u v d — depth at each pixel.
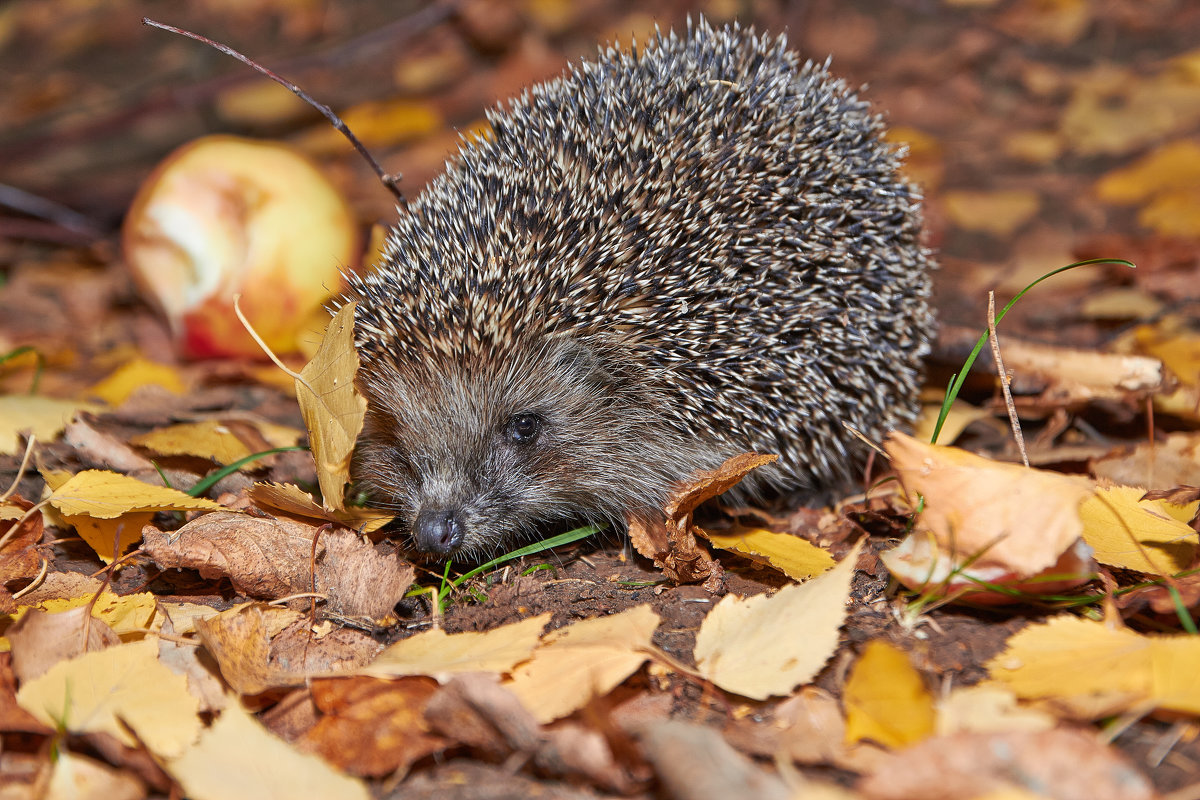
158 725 0.73
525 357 0.84
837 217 0.84
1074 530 0.75
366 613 0.78
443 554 0.81
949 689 0.74
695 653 0.75
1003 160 1.17
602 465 0.84
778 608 0.75
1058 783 0.70
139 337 1.00
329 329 0.78
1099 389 0.87
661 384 0.84
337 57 1.21
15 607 0.77
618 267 0.83
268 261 0.93
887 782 0.71
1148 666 0.73
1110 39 1.39
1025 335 0.91
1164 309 0.95
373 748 0.73
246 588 0.78
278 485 0.79
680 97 0.84
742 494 0.85
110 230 1.11
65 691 0.73
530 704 0.73
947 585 0.76
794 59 0.87
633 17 1.48
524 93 0.88
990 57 1.39
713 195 0.83
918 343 0.87
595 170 0.83
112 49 1.59
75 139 1.15
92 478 0.80
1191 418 0.87
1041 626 0.75
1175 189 1.07
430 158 1.24
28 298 1.05
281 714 0.74
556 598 0.79
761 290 0.83
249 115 1.40
